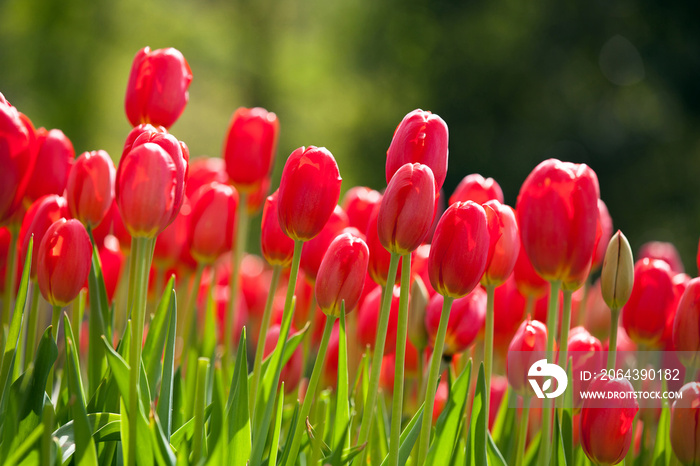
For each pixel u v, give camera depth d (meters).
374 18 14.34
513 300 1.93
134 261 1.65
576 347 1.69
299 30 18.83
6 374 1.60
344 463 1.56
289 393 1.79
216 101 18.52
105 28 14.45
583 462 1.66
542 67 12.43
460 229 1.56
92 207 1.65
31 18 13.72
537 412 1.78
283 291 2.55
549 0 12.41
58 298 1.59
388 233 1.56
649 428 1.75
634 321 1.74
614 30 12.19
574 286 1.61
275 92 18.34
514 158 12.14
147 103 1.71
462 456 1.58
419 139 1.59
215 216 1.78
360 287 1.59
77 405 1.52
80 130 13.59
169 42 16.62
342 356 1.61
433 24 13.46
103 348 1.64
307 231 1.60
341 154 14.89
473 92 12.60
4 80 13.45
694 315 1.65
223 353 1.86
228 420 1.59
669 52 11.82
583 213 1.59
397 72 13.82
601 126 12.17
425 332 1.74
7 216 1.64
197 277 1.79
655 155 11.55
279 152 17.33
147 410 1.56
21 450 1.52
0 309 1.94
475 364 1.93
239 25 18.58
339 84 16.88
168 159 1.54
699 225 10.62
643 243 11.09
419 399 1.75
